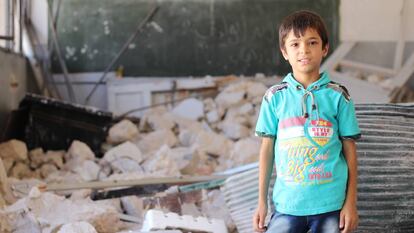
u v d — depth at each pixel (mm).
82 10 7930
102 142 6750
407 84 8156
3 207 3559
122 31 8008
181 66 8117
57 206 3699
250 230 3523
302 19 2254
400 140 3037
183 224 3387
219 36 8180
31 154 6277
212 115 7859
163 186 4461
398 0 8180
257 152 6277
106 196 4422
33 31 7891
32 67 7859
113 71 8008
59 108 6578
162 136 6914
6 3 6859
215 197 4492
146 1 8023
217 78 8133
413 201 2988
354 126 2258
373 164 2990
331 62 8266
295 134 2260
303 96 2281
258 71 8227
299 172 2244
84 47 7953
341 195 2234
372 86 8156
